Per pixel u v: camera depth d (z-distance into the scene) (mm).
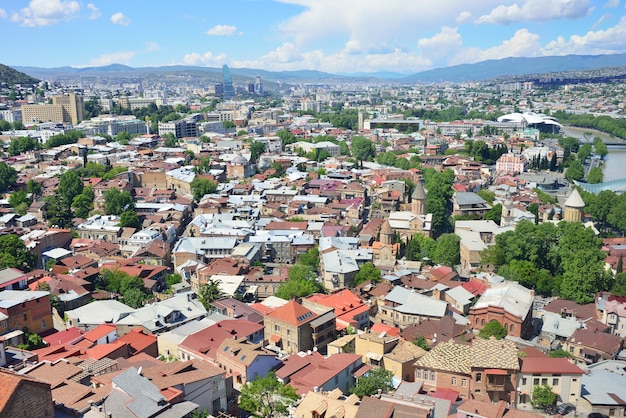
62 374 104188
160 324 155250
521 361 123312
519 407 120438
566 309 180750
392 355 131250
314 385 114750
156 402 86875
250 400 103125
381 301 181250
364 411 95812
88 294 181000
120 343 136625
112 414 85062
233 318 156500
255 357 118500
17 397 72938
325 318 152625
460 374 119875
